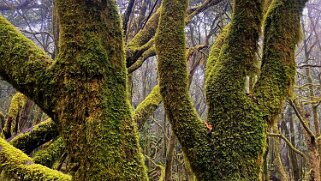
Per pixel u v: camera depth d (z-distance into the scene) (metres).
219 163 1.61
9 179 1.93
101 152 1.26
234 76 1.73
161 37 1.86
